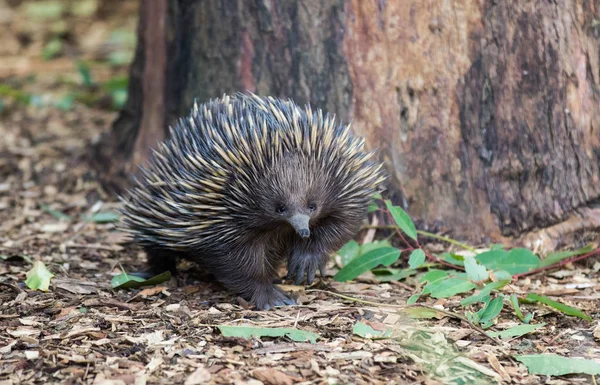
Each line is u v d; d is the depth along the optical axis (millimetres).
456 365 6098
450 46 8578
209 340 6500
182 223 7141
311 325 6848
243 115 7078
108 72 17594
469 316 6895
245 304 7336
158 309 7199
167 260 8180
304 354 6238
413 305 7156
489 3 8469
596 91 8758
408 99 8727
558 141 8688
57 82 16781
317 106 8898
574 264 8625
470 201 8781
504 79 8578
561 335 6723
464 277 7477
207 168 6895
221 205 6969
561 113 8641
